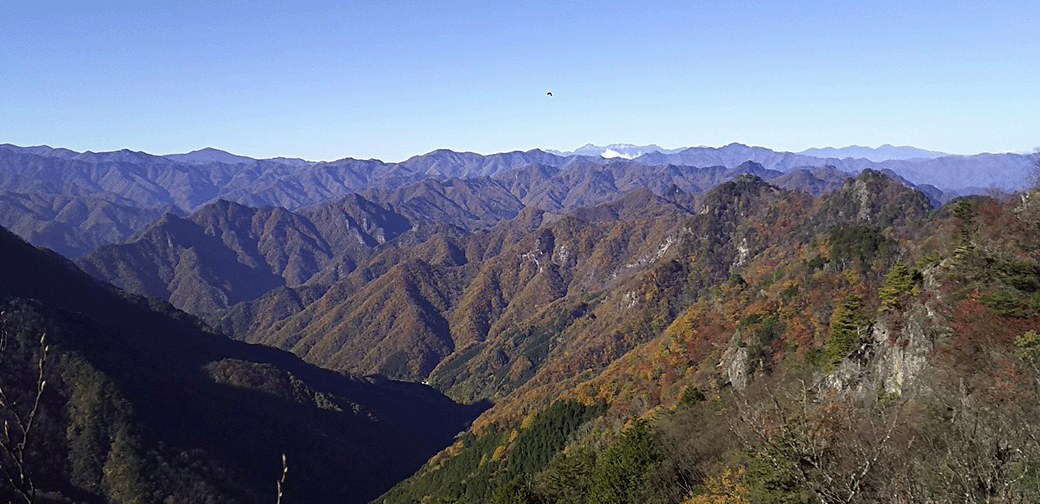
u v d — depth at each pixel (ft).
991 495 44.88
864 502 46.19
